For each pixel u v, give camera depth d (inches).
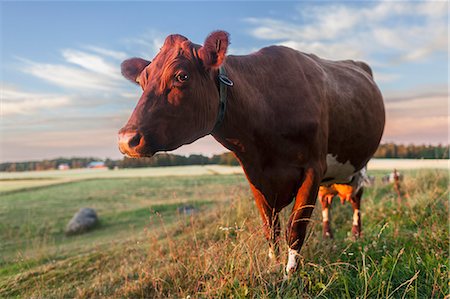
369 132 167.3
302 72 139.0
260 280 116.6
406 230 179.6
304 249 142.6
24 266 228.2
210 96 109.7
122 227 390.9
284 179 130.8
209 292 117.6
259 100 125.5
